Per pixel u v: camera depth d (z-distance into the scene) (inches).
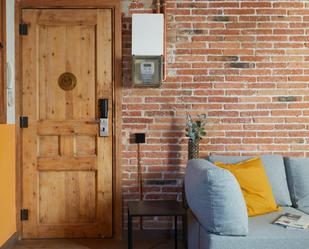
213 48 135.9
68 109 133.8
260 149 136.2
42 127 133.2
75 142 134.3
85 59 134.0
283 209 112.5
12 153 128.3
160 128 135.7
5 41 119.3
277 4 136.2
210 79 135.9
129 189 135.5
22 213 133.3
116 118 133.8
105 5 133.2
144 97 135.6
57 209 134.3
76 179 134.4
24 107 133.3
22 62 133.2
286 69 136.3
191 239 107.1
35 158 133.3
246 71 136.1
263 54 136.1
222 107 136.0
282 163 122.3
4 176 119.1
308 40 136.3
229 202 86.2
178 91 135.6
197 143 127.6
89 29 134.2
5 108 119.7
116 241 131.1
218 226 86.5
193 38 135.7
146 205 116.1
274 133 136.4
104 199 134.3
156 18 126.8
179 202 123.1
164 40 132.0
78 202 134.4
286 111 136.3
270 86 136.2
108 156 134.3
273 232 89.1
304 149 135.8
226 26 135.9
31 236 133.3
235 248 85.7
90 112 134.3
